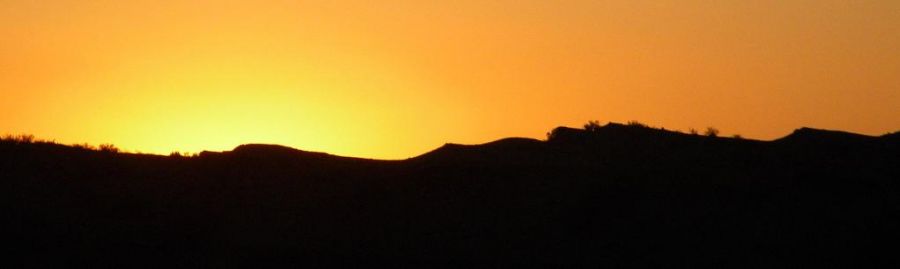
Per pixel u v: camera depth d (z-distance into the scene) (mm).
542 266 53375
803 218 59688
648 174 65188
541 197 61469
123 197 60719
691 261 55062
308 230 57531
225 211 59938
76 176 63625
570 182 63031
